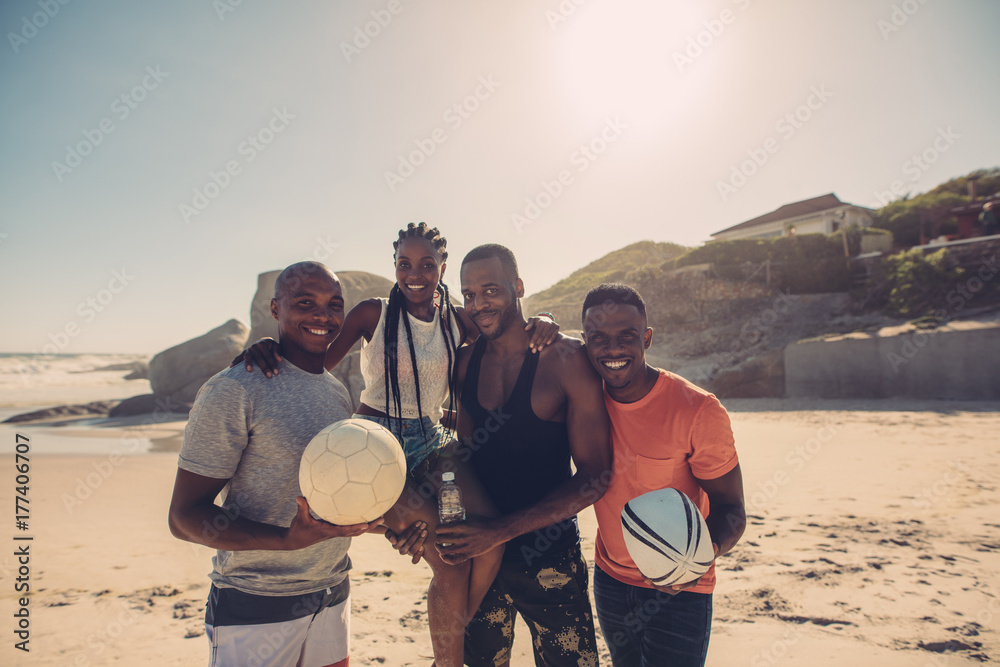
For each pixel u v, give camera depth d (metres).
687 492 2.55
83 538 6.82
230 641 2.09
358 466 1.96
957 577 4.80
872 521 6.40
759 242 27.73
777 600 4.52
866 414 15.27
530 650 4.09
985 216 26.44
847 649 3.72
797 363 20.50
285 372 2.30
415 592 5.14
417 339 3.09
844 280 25.69
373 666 3.79
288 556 2.18
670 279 28.34
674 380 2.48
